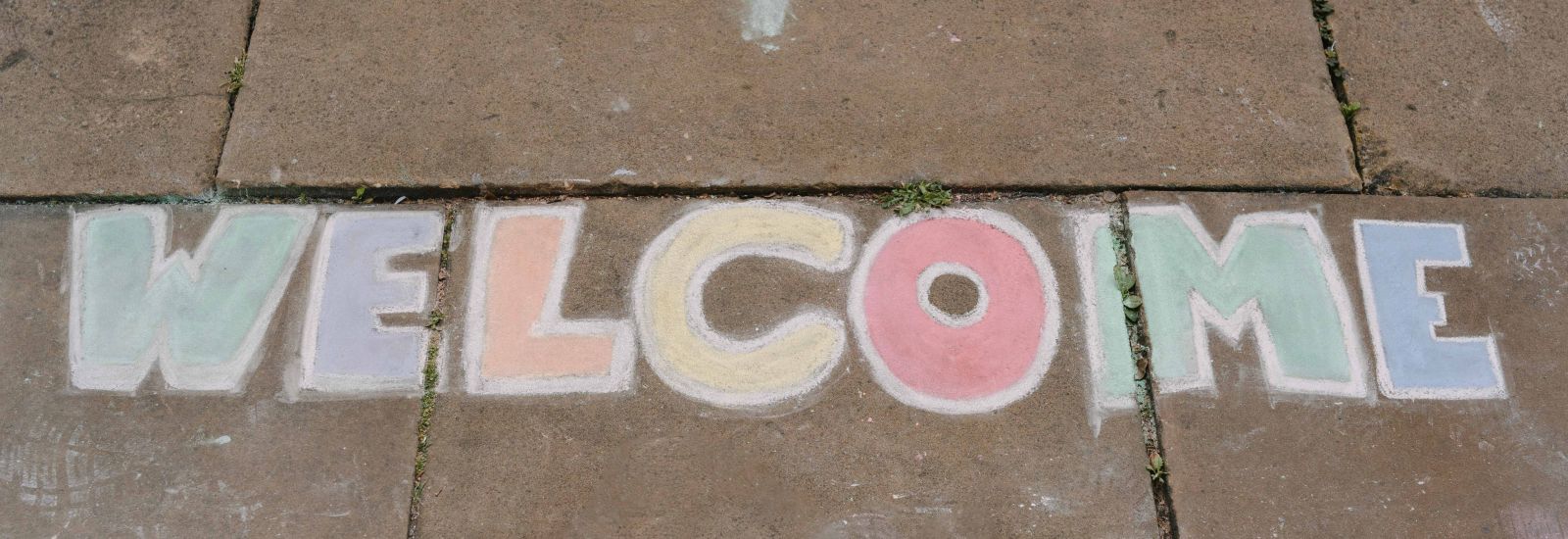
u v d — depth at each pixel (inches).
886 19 123.3
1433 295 110.8
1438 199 115.6
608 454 103.5
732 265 111.3
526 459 103.3
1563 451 104.9
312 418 104.7
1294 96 120.0
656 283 110.4
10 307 109.0
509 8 122.8
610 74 119.6
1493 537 102.0
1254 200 114.9
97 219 113.2
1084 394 106.0
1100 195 115.0
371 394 105.7
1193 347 107.7
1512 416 106.0
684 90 118.9
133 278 110.6
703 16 123.2
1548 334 109.4
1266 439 104.3
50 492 102.7
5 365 106.8
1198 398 105.7
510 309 109.0
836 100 118.6
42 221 112.9
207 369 106.7
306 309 109.1
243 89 118.2
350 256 111.5
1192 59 121.6
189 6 123.3
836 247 112.2
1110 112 118.6
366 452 103.6
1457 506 102.8
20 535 101.4
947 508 101.8
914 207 113.5
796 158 115.3
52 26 122.2
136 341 107.9
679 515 101.6
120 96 118.8
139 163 115.2
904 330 108.4
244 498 102.3
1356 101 120.6
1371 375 107.2
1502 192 116.4
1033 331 108.5
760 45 121.6
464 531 101.3
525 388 105.8
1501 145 118.4
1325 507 102.2
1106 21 123.6
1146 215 113.7
